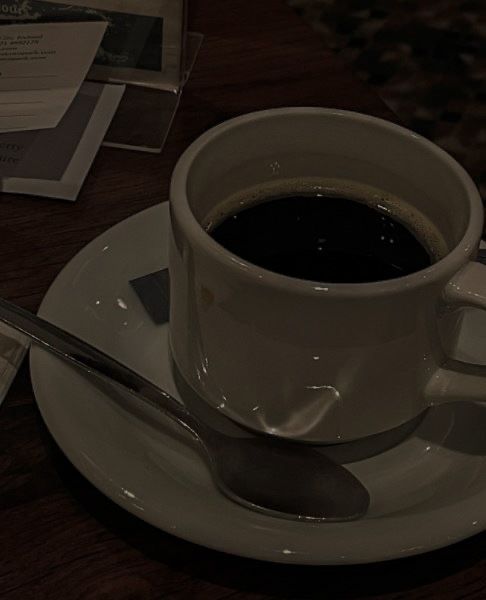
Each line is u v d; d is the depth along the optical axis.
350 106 0.46
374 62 1.29
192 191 0.29
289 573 0.28
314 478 0.29
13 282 0.35
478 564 0.28
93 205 0.39
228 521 0.26
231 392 0.29
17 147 0.40
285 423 0.29
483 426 0.31
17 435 0.30
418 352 0.27
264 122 0.31
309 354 0.27
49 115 0.41
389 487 0.29
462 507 0.27
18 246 0.37
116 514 0.28
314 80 0.47
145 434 0.30
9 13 0.45
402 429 0.31
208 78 0.47
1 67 0.43
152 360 0.33
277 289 0.25
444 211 0.30
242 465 0.29
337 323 0.26
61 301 0.32
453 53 1.33
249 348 0.27
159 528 0.26
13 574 0.27
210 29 0.50
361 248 0.31
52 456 0.30
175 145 0.42
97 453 0.27
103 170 0.41
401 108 1.19
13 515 0.28
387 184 0.32
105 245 0.34
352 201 0.32
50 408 0.28
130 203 0.39
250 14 0.51
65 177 0.39
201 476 0.29
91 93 0.44
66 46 0.44
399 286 0.25
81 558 0.27
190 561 0.28
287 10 0.52
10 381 0.31
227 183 0.31
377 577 0.28
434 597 0.27
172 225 0.28
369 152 0.32
